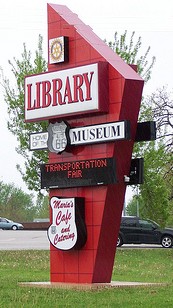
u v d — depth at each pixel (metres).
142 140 21.75
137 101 21.70
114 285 22.03
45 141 23.30
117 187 21.84
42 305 18.42
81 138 22.23
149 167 41.06
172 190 45.62
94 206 22.02
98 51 22.09
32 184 40.94
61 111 22.61
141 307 18.17
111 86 21.70
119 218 22.09
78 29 22.84
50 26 23.56
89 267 22.06
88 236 22.12
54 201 22.77
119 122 21.27
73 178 22.39
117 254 37.97
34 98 23.44
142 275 28.78
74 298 19.56
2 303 18.70
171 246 42.62
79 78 22.16
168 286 22.73
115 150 21.53
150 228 42.94
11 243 45.12
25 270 29.53
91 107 21.75
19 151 41.16
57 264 22.88
